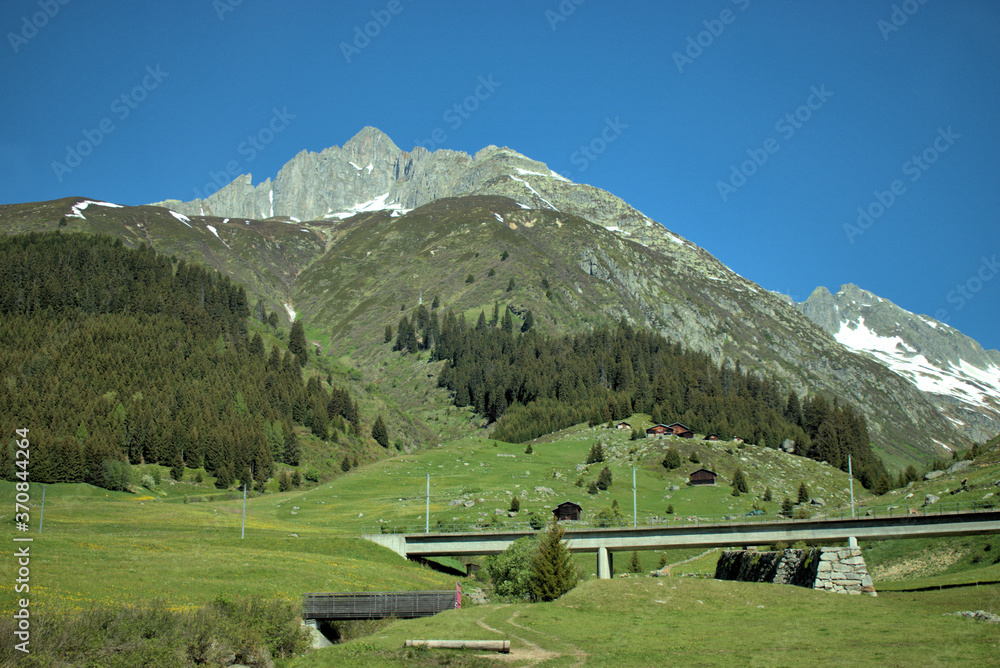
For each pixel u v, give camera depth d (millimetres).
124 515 117375
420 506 136875
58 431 158875
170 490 157250
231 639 46344
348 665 44594
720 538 81375
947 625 49594
